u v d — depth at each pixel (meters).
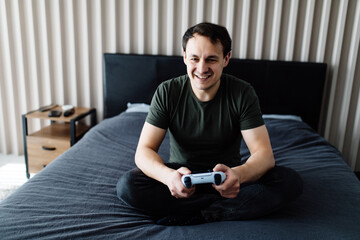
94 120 2.45
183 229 1.00
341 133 2.36
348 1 2.17
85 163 1.47
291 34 2.25
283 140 1.88
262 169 1.08
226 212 1.05
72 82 2.46
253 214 1.04
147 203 1.09
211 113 1.19
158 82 2.32
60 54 2.39
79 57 2.43
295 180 1.09
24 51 2.40
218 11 2.26
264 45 2.33
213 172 0.96
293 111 2.31
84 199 1.15
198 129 1.20
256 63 2.25
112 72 2.34
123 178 1.12
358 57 2.26
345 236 0.97
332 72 2.28
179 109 1.20
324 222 1.05
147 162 1.09
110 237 0.94
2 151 2.59
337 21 2.22
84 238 0.93
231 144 1.24
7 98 2.50
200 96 1.17
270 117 2.16
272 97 2.30
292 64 2.23
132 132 1.91
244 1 2.22
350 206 1.17
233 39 2.32
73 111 2.26
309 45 2.26
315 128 2.34
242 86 1.19
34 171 2.20
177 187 0.95
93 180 1.31
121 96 2.38
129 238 0.94
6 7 2.30
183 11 2.27
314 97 2.27
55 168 1.40
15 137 2.54
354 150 2.39
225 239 0.93
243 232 0.96
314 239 0.94
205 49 1.04
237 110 1.17
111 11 2.31
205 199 1.11
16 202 1.10
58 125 2.44
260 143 1.15
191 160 1.24
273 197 1.04
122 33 2.37
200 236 0.95
